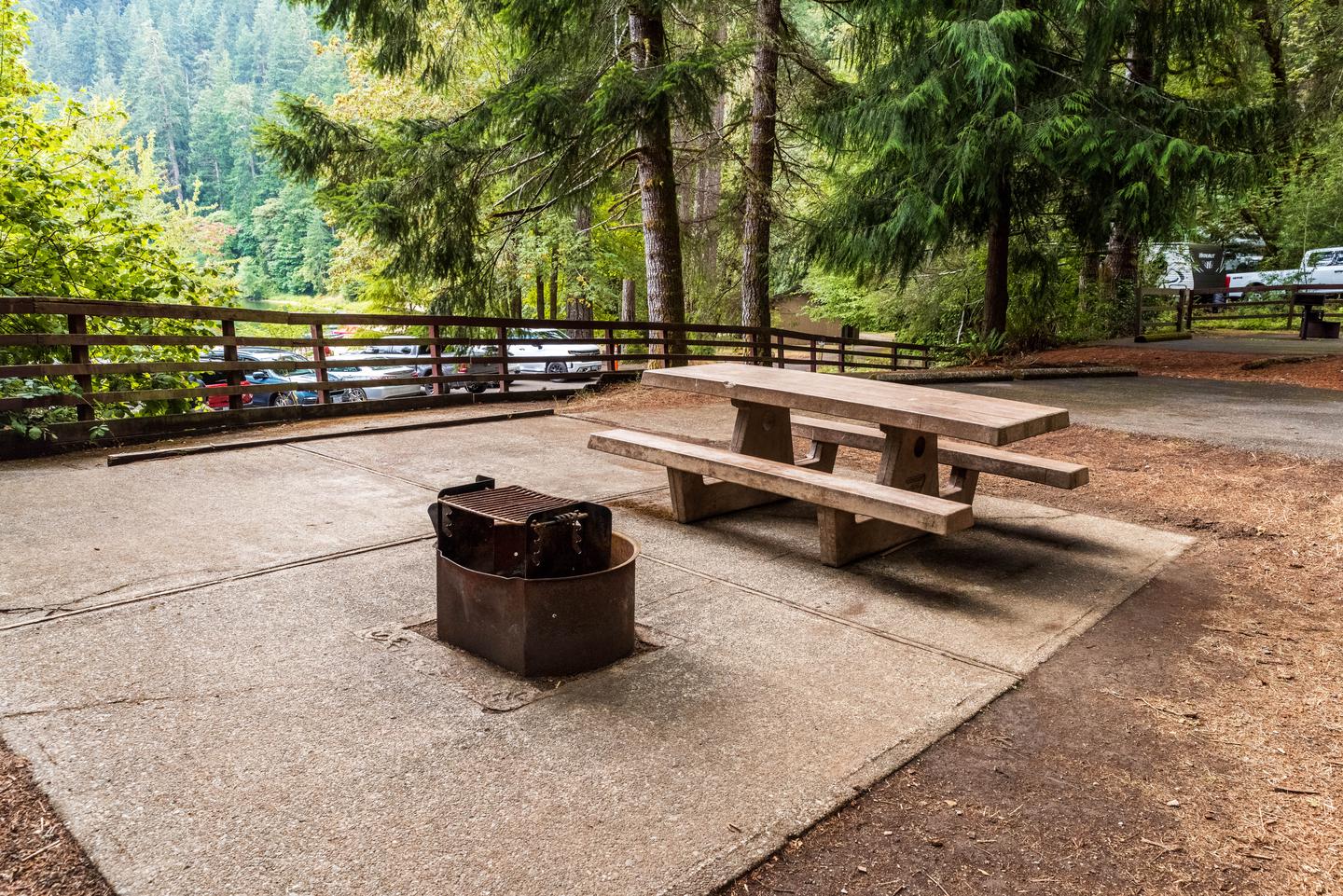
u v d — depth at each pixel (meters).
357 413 8.22
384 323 8.35
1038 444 6.69
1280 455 6.08
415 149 12.20
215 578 3.59
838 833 2.12
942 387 10.01
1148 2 12.64
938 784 2.34
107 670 2.76
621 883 1.89
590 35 12.75
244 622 3.17
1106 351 14.05
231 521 4.41
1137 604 3.64
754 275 16.19
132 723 2.45
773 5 14.80
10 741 2.33
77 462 5.80
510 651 2.82
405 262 12.86
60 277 8.07
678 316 12.79
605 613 2.88
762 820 2.13
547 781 2.25
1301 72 19.61
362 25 12.99
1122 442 6.66
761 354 13.16
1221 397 9.05
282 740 2.39
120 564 3.72
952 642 3.20
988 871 2.02
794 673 2.91
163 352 8.82
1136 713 2.74
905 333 22.36
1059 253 15.63
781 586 3.73
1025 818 2.21
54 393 6.15
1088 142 11.39
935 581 3.85
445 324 8.80
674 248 12.73
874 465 6.12
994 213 13.55
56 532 4.14
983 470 4.43
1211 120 11.93
